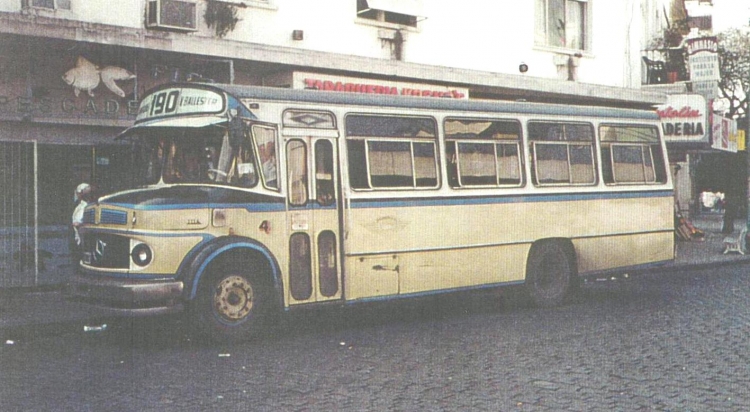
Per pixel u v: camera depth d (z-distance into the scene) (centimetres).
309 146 1052
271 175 1020
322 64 1622
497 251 1227
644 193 1415
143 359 904
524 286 1272
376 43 1842
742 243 2222
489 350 934
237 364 870
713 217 4475
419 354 915
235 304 990
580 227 1327
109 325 1129
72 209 1400
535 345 962
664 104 2434
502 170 1241
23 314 1150
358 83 1712
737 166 3812
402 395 730
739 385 766
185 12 1406
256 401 713
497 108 1243
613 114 1387
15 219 1349
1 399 729
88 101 1380
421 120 1158
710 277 1753
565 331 1060
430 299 1403
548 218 1285
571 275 1323
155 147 1041
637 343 972
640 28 2661
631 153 1408
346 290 1073
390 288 1114
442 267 1166
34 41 1262
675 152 2664
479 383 773
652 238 1424
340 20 1772
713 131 2553
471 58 2038
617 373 814
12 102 1309
